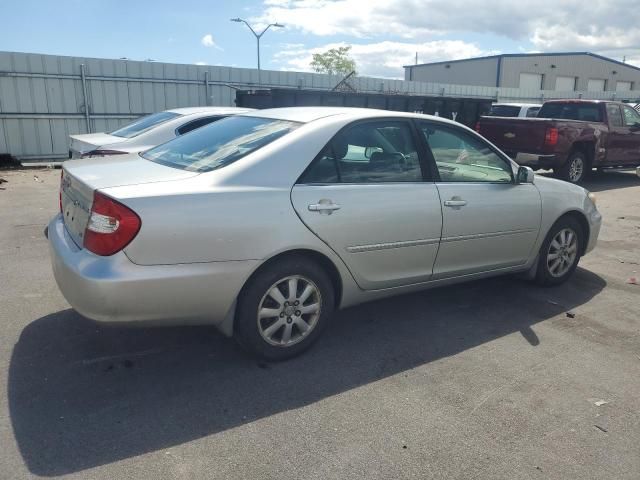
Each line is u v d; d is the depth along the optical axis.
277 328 3.56
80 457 2.63
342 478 2.55
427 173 4.14
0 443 2.71
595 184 12.77
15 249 6.05
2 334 3.93
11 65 14.88
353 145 3.81
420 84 23.84
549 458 2.74
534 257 5.00
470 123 16.45
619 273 5.84
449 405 3.19
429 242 4.09
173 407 3.09
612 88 57.22
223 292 3.27
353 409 3.13
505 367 3.67
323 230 3.54
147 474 2.54
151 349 3.78
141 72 16.78
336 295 3.87
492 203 4.44
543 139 11.26
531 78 53.16
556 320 4.50
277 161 3.49
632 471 2.66
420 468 2.63
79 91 15.95
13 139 15.27
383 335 4.14
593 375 3.59
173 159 3.86
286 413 3.07
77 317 4.24
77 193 3.40
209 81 17.97
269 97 13.62
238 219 3.24
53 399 3.13
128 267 3.00
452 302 4.86
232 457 2.68
